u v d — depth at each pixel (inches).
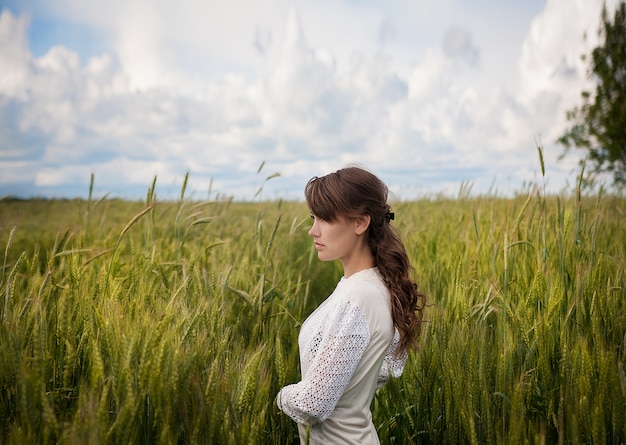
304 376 67.0
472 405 81.5
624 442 73.7
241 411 68.1
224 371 74.7
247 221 253.9
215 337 84.3
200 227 194.1
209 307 92.7
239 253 155.5
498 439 72.2
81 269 101.0
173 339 70.9
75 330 79.0
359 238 68.9
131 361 66.5
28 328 75.2
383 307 65.8
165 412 61.1
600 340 87.9
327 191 66.4
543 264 116.7
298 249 234.8
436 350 93.0
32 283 96.7
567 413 77.0
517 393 73.1
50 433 56.3
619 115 527.5
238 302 114.3
